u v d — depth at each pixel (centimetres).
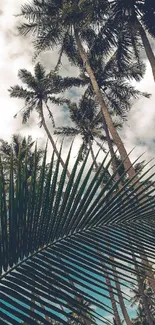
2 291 167
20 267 177
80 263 182
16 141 2800
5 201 181
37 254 183
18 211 181
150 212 200
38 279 174
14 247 178
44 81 2700
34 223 184
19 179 183
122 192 201
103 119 2828
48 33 1977
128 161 1491
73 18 1677
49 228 187
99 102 1975
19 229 180
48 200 187
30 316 160
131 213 201
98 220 197
